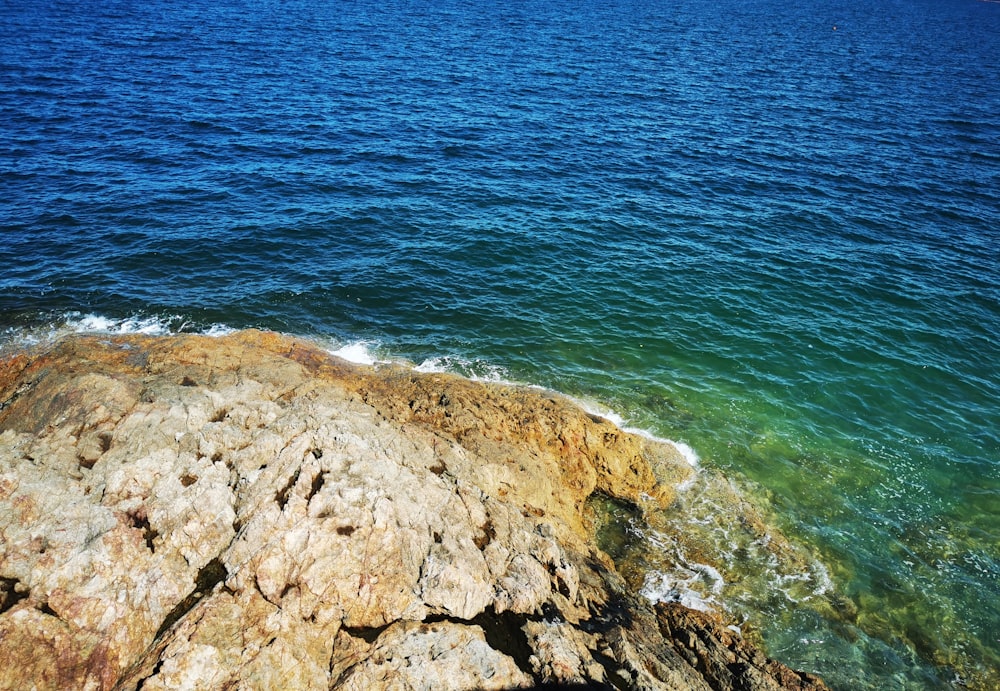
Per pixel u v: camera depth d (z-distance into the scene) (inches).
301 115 1809.8
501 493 610.9
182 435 543.8
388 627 446.9
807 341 1019.3
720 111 2116.1
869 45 3563.0
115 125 1625.2
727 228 1349.7
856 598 628.7
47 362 748.0
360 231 1234.6
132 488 483.2
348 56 2508.6
